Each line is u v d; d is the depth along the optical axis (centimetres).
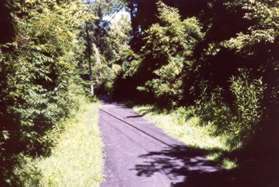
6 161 778
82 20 1784
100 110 2778
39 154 1125
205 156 1109
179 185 859
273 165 934
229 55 1667
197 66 1919
